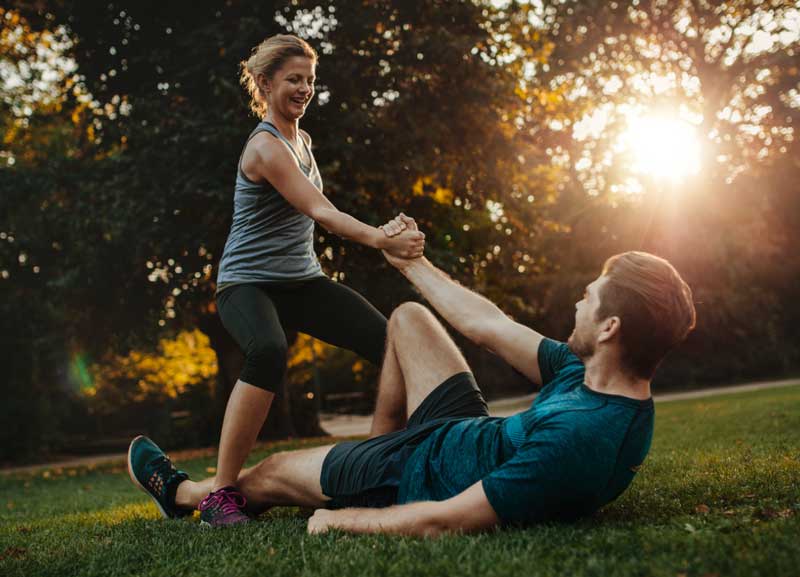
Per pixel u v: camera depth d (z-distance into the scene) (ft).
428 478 7.43
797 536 6.07
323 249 37.65
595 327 6.73
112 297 43.01
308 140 11.30
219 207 34.76
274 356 9.67
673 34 70.13
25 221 42.19
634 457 6.84
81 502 18.24
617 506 8.68
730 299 84.64
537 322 81.41
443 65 37.52
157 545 8.19
